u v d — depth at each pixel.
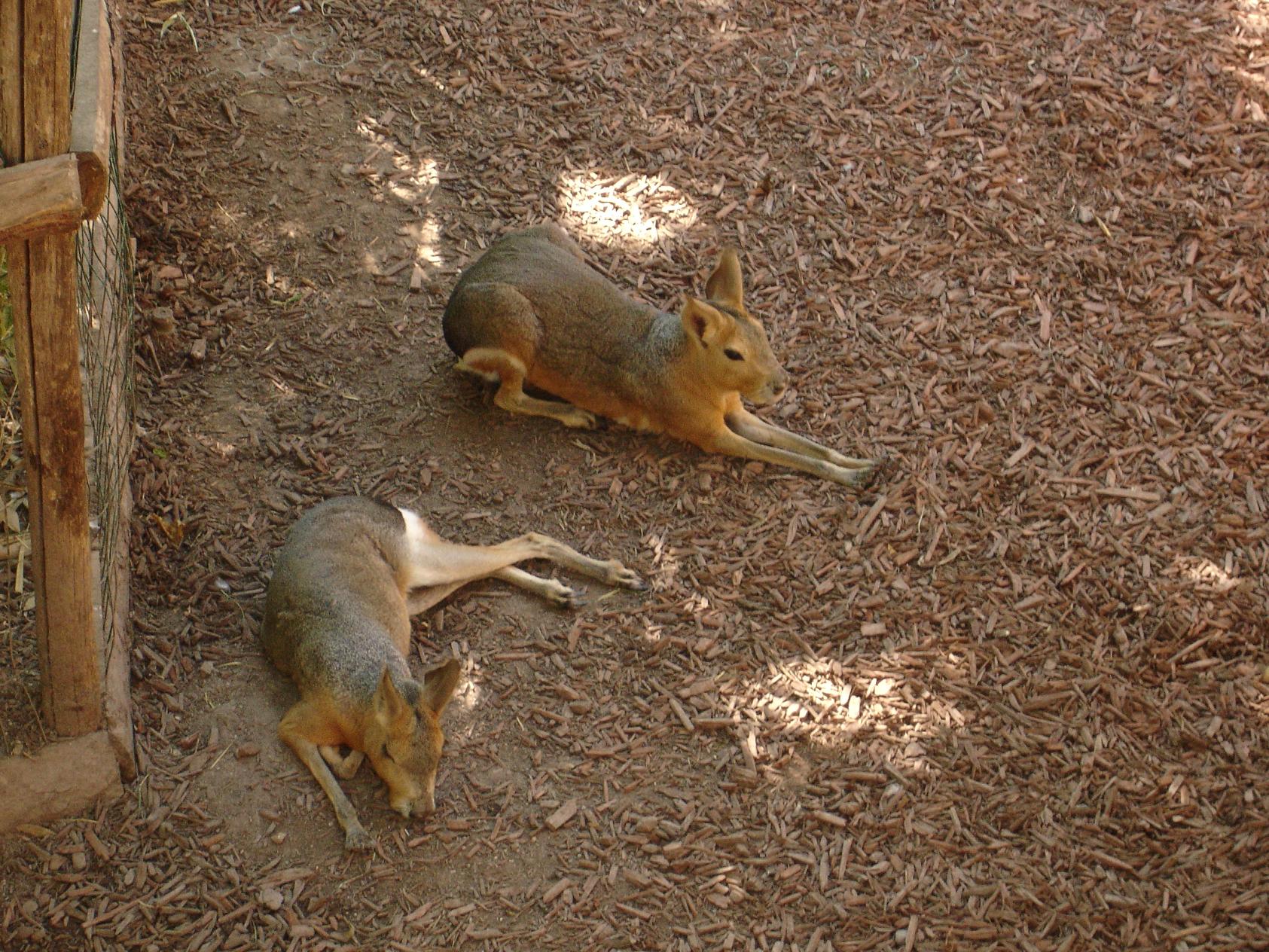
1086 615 6.39
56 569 4.82
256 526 6.53
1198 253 8.27
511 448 7.08
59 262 4.22
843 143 8.77
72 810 5.34
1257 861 5.46
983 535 6.73
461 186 8.34
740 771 5.71
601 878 5.34
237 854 5.31
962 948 5.18
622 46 9.30
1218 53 9.57
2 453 6.01
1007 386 7.46
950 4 9.83
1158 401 7.43
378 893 5.24
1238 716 5.98
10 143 4.04
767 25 9.58
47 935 5.01
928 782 5.71
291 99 8.66
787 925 5.24
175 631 6.05
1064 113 9.03
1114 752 5.84
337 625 5.69
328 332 7.50
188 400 7.05
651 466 7.07
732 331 6.68
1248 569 6.60
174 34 8.93
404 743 5.34
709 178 8.53
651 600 6.41
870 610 6.38
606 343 7.05
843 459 7.01
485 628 6.26
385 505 6.34
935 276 8.05
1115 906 5.32
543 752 5.77
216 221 7.92
